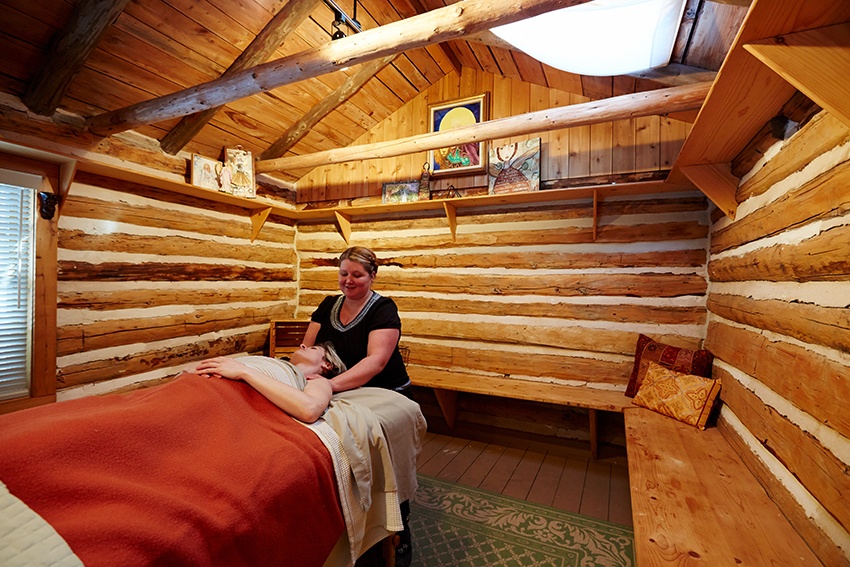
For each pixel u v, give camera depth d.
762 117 1.71
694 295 3.05
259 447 1.17
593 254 3.34
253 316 3.98
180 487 0.96
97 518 0.78
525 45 2.24
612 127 3.20
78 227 2.70
